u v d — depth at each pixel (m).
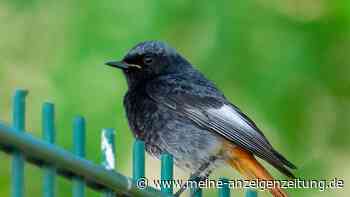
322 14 13.35
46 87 13.30
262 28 12.98
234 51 12.88
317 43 13.22
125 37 12.58
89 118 12.43
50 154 5.91
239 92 12.91
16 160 5.79
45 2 13.22
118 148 12.41
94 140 12.38
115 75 12.55
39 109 13.38
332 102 13.63
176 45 12.80
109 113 12.45
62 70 12.69
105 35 12.62
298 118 13.20
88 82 12.55
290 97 13.01
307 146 13.45
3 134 5.69
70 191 12.57
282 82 12.92
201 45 12.88
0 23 13.44
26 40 13.44
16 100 5.82
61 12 13.09
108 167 6.36
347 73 13.30
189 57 12.84
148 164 14.04
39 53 13.45
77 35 12.77
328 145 13.82
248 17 12.97
